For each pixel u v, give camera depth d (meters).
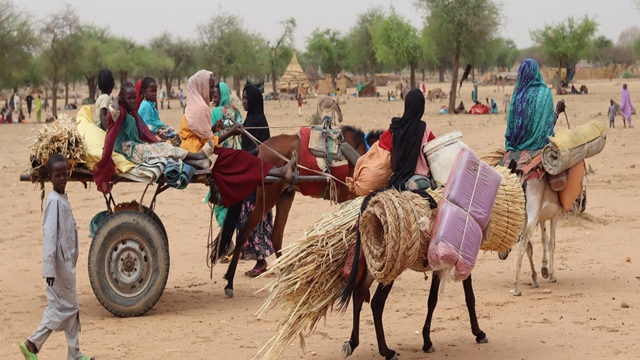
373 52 104.06
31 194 21.08
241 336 8.66
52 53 61.12
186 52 104.62
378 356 7.80
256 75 97.62
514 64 171.75
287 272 7.42
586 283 10.83
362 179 7.81
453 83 50.81
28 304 10.48
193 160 10.04
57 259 7.25
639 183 19.84
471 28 49.69
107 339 8.66
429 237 7.11
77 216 17.72
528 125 10.38
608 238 13.77
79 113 10.23
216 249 10.84
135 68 92.75
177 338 8.65
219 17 86.75
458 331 8.61
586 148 10.32
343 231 7.41
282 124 43.69
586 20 79.62
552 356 7.50
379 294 7.42
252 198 11.88
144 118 11.00
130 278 9.75
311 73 114.19
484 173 7.33
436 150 7.61
